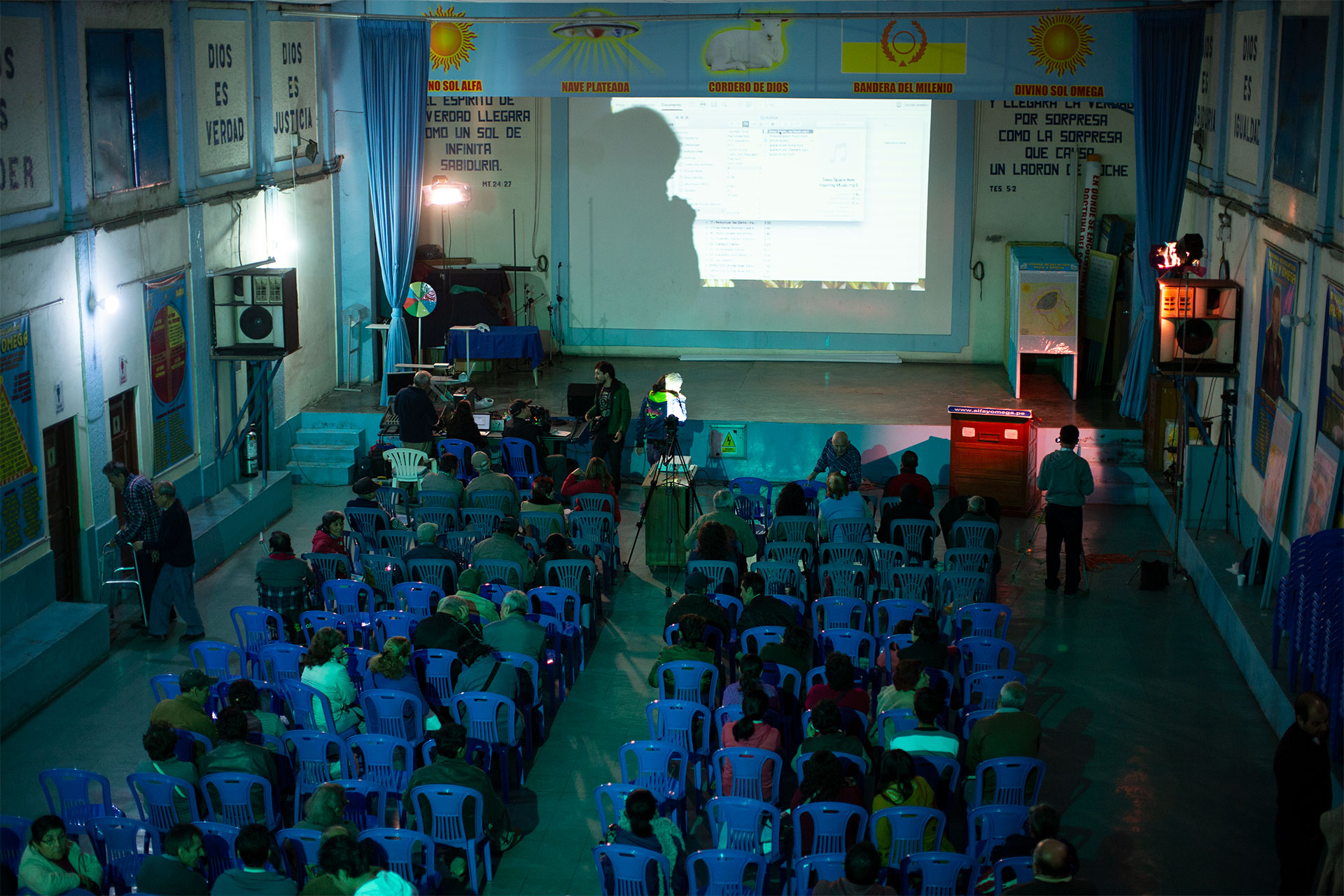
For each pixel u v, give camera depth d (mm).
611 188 20109
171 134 13422
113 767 9336
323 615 9805
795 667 8859
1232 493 13305
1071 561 12750
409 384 17047
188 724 7949
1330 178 10531
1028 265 17656
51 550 11352
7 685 9805
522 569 10914
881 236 19797
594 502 12836
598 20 16656
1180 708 10312
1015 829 7051
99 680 10805
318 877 6121
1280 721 9641
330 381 18172
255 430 15203
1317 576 9289
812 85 16516
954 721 9758
